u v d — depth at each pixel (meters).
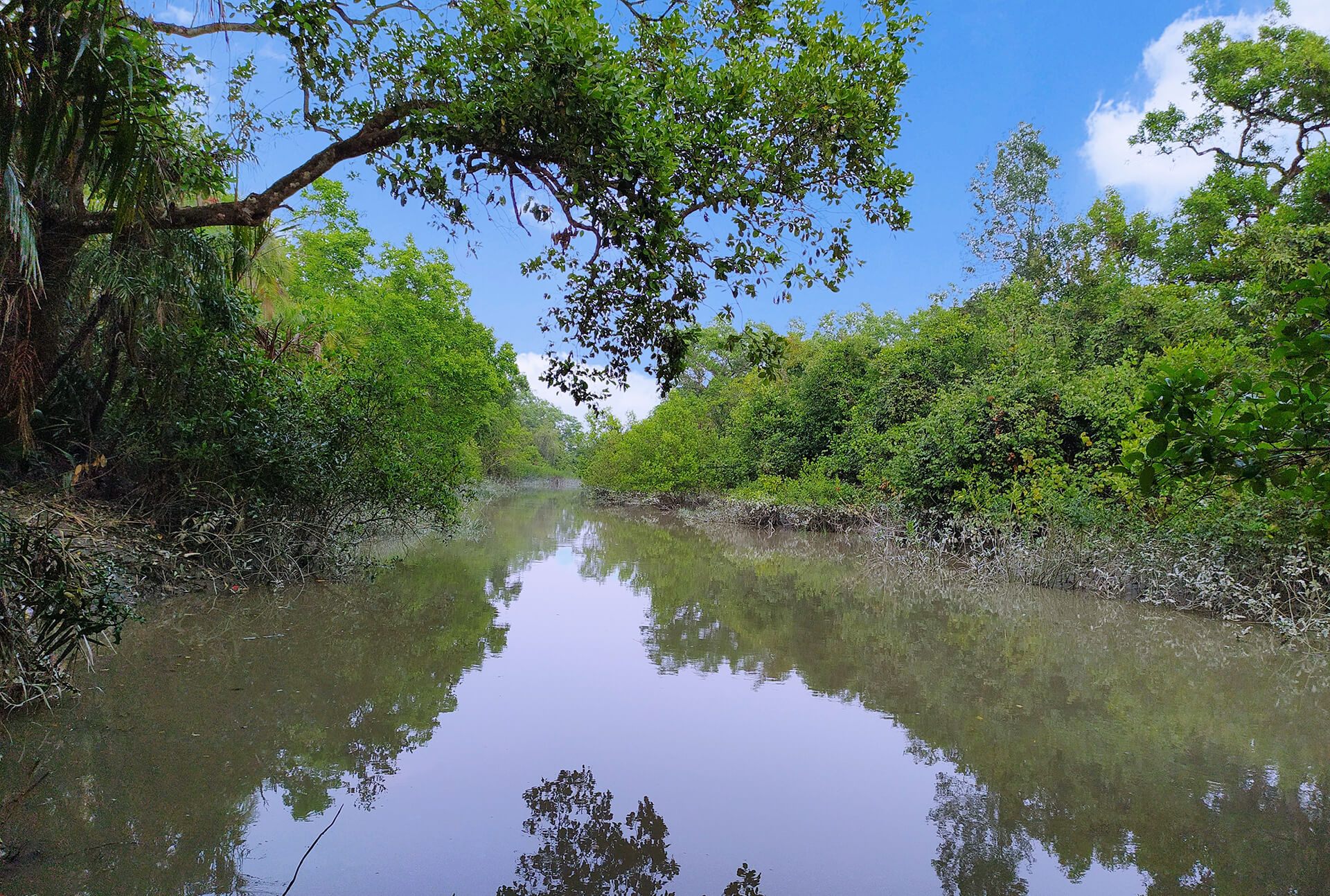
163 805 3.44
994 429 12.44
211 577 8.20
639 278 5.64
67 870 2.87
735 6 5.68
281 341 11.01
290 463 8.88
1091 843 3.38
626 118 4.62
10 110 4.25
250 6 5.06
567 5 4.74
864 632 7.58
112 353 8.20
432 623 7.34
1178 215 20.27
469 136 5.00
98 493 8.00
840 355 21.14
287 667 5.64
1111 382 11.97
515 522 21.80
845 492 17.61
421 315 19.20
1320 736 4.82
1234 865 3.20
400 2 5.43
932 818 3.60
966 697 5.54
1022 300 18.09
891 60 5.42
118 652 5.79
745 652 6.66
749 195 5.22
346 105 5.58
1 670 4.11
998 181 23.30
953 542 12.70
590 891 2.85
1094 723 5.02
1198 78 21.08
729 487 26.19
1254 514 8.28
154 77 5.31
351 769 3.95
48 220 6.13
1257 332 13.66
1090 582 9.89
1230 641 7.39
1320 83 18.98
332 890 2.81
